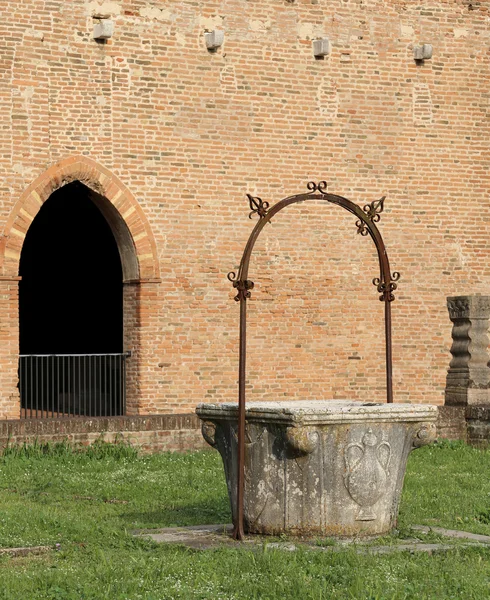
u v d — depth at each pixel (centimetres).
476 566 1087
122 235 2189
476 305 2200
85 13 2134
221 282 2247
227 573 1038
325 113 2347
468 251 2478
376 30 2400
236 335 2259
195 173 2227
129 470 1798
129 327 2208
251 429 1198
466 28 2484
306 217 2327
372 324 2384
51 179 2100
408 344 2423
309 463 1172
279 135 2303
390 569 1052
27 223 2075
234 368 2259
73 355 2166
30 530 1255
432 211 2447
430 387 2441
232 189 2259
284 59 2309
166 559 1088
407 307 2422
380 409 1180
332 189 2352
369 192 2391
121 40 2164
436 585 1009
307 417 1152
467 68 2480
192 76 2227
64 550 1152
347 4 2375
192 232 2223
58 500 1523
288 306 2309
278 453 1182
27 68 2083
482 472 1836
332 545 1141
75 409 2341
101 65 2147
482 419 2148
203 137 2234
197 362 2228
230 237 2256
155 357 2194
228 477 1236
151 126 2189
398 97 2417
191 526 1295
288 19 2316
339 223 2355
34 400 2480
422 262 2436
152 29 2192
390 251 2409
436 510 1434
